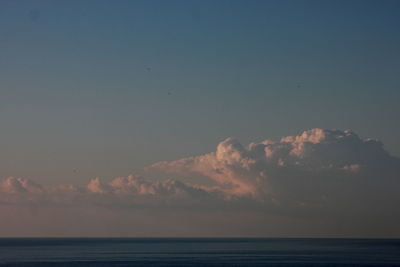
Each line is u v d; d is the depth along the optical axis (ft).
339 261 636.07
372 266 560.61
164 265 575.79
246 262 620.08
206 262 620.08
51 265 577.84
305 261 633.61
